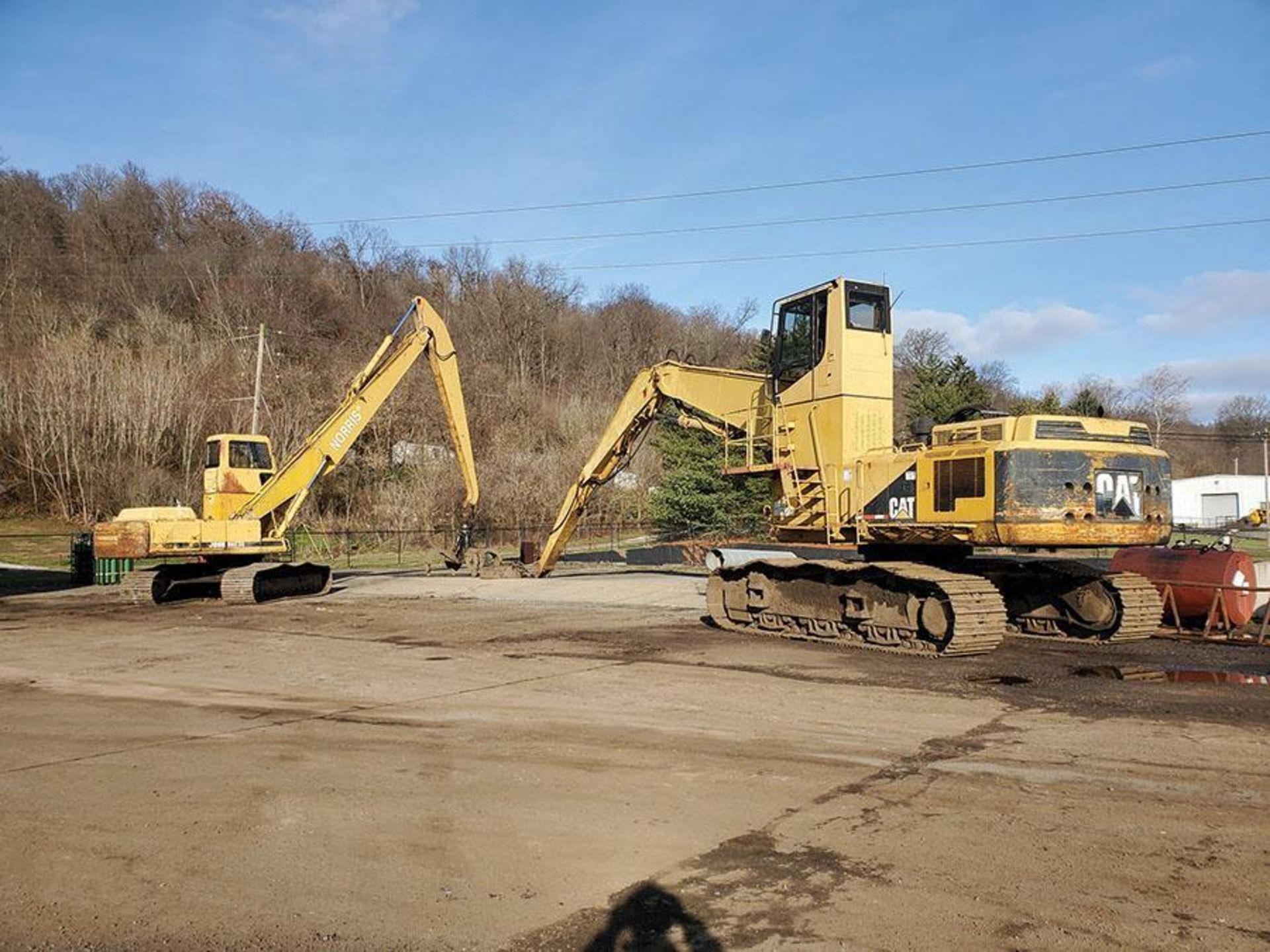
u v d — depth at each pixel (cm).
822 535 1516
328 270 8669
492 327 8356
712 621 1670
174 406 4928
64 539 4147
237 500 2295
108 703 1040
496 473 4809
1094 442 1301
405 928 486
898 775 738
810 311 1549
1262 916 492
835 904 509
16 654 1403
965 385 4391
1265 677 1132
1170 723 895
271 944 470
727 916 496
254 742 862
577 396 6756
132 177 8638
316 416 5241
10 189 7881
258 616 1889
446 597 2244
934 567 1364
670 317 9406
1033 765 759
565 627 1658
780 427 1595
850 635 1404
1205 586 1498
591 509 4853
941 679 1123
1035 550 1327
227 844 606
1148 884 532
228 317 6962
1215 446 10212
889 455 1426
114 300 7244
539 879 547
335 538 4409
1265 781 712
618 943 469
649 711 970
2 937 480
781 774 744
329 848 597
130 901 522
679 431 4494
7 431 4759
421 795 702
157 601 2192
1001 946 461
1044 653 1315
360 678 1183
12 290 6569
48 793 713
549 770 761
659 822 636
